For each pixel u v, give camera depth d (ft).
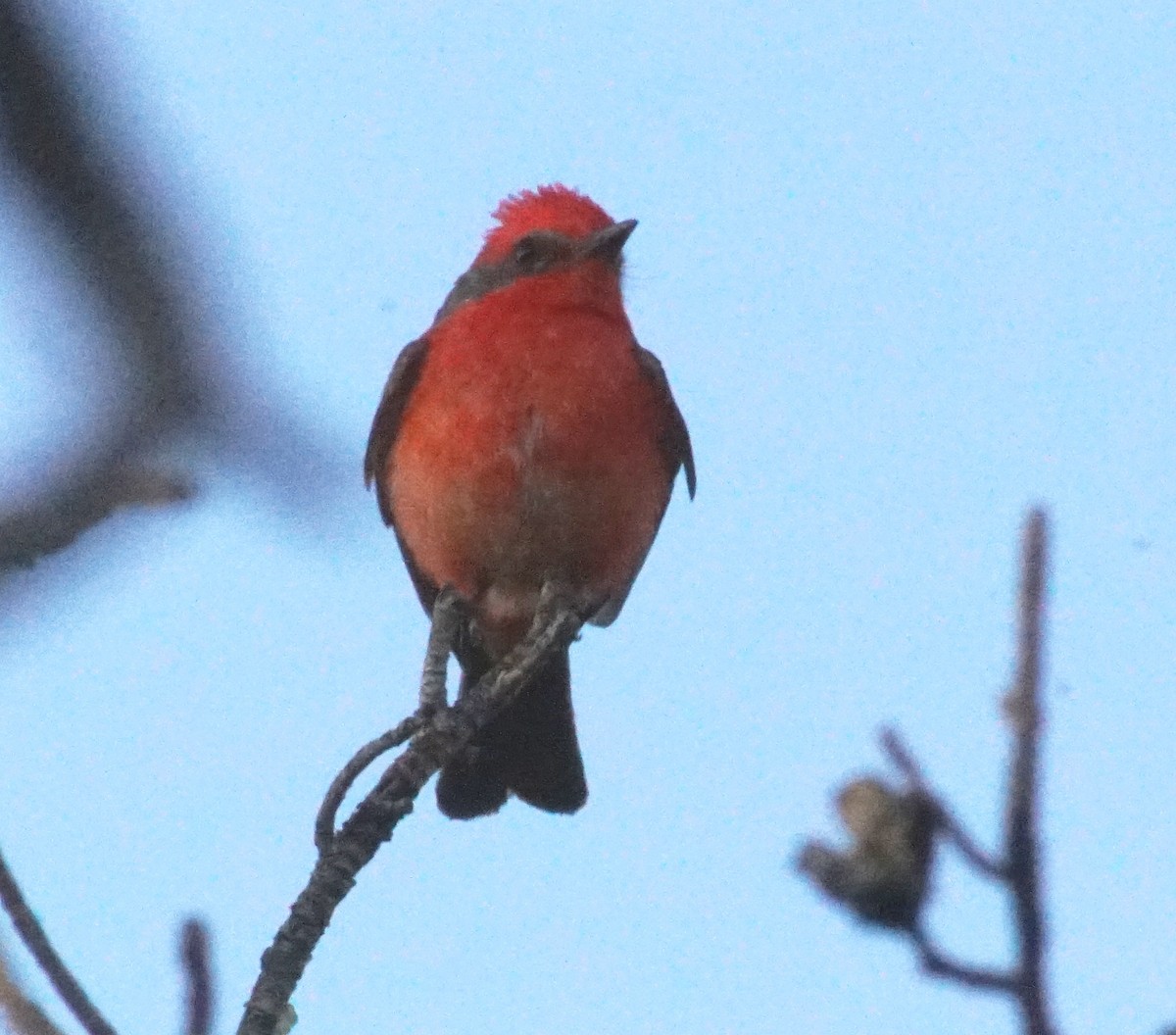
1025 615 14.05
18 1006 18.62
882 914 13.52
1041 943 13.14
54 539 12.70
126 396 12.37
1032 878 13.24
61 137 10.66
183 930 18.78
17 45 10.31
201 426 12.48
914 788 13.78
